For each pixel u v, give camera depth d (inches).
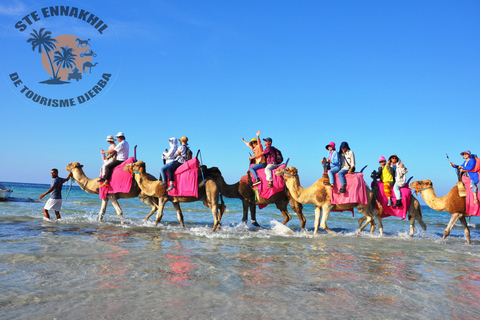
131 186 424.2
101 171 440.1
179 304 146.6
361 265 237.9
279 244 312.0
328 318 138.2
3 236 296.7
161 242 298.4
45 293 153.9
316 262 240.7
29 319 126.1
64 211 593.6
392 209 406.6
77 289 160.9
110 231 355.3
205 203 410.3
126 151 448.8
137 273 191.9
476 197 365.4
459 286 194.2
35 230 337.7
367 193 392.8
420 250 311.3
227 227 430.6
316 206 397.4
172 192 391.5
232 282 181.6
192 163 390.9
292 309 146.1
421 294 175.8
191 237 333.4
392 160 410.9
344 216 816.9
